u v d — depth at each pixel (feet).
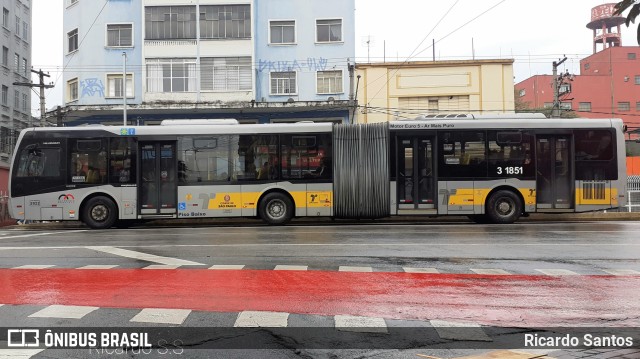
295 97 105.09
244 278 25.94
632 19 12.66
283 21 106.01
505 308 20.53
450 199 55.21
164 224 63.93
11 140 150.30
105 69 104.99
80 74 105.50
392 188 55.93
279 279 25.71
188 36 104.42
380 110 102.89
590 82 222.69
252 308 20.30
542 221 61.77
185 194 55.98
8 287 24.11
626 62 223.92
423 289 23.61
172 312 19.70
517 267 29.27
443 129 55.77
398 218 65.57
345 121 104.42
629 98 221.87
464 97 102.22
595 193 54.85
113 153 56.13
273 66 105.50
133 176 55.88
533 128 55.36
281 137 56.80
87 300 21.59
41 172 55.98
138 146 56.34
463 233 45.78
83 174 55.93
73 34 108.99
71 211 55.67
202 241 41.42
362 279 25.72
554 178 55.11
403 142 56.34
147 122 105.60
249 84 104.06
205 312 19.74
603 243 39.09
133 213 55.67
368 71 103.50
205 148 56.49
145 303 21.08
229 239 42.60
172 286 24.16
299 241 40.68
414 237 42.93
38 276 26.76
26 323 18.45
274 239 42.22
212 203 55.98
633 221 61.82
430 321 18.70
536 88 222.07
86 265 30.12
